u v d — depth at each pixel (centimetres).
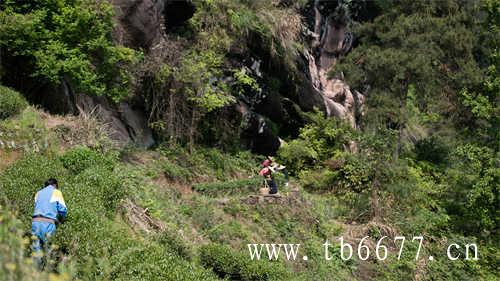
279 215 1938
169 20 2191
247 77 2344
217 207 1833
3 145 1403
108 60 1722
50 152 1466
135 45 1961
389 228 2136
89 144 1589
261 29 2431
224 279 1368
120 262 1028
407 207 2303
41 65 1609
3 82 1706
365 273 1955
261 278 1446
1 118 1513
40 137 1485
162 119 2088
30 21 1597
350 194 2308
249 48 2448
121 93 1811
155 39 2034
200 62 2069
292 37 2602
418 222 2242
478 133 2505
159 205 1568
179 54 2067
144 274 1019
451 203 2505
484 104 2450
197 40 2239
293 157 2488
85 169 1414
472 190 2331
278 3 2611
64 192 1200
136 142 1978
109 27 1747
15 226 805
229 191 1995
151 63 1977
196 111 2123
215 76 2234
